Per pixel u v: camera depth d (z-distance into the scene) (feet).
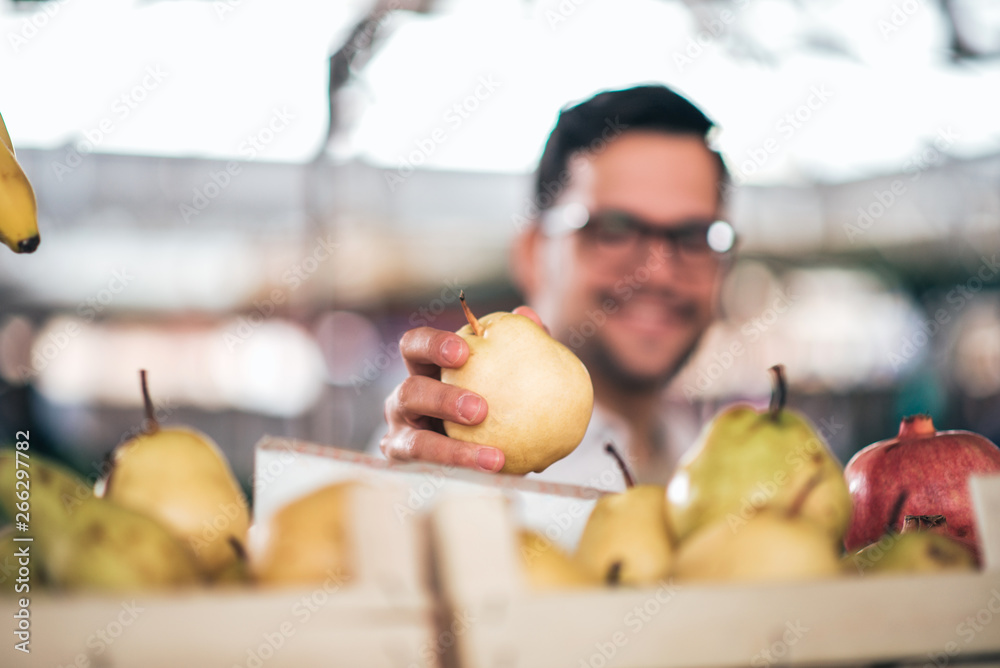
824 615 1.38
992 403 11.63
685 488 1.80
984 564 1.49
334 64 7.84
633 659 1.29
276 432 11.02
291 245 10.43
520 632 1.25
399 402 2.57
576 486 1.83
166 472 1.74
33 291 10.45
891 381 11.80
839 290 11.74
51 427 9.91
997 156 10.61
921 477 2.12
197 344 11.00
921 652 1.42
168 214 9.77
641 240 6.24
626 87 6.28
